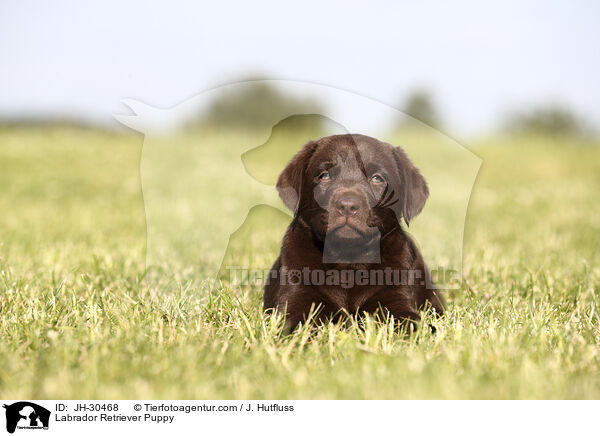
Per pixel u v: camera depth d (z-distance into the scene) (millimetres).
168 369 2555
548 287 4031
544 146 16641
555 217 8055
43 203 8969
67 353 2666
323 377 2535
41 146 14484
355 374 2518
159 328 3084
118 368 2545
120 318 3209
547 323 3238
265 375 2555
